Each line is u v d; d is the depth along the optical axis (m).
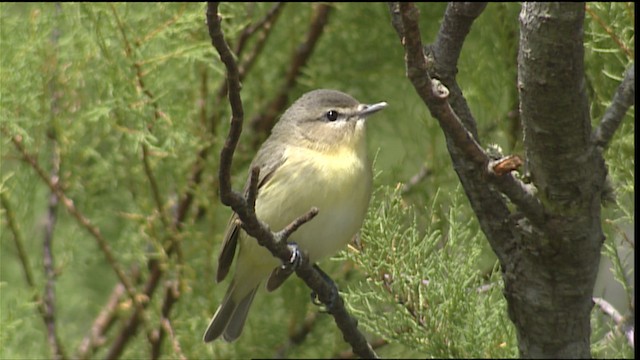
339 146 9.27
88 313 13.51
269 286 9.87
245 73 12.98
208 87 12.55
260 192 9.12
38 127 11.47
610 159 9.46
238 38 13.12
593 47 9.41
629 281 8.70
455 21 6.89
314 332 12.25
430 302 8.18
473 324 8.12
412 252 8.35
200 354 11.57
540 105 5.91
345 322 7.92
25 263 11.89
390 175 11.43
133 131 10.84
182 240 12.35
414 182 11.98
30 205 11.98
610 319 8.77
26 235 12.45
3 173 11.95
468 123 7.14
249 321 12.25
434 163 11.50
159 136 11.73
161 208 12.02
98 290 13.61
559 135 5.99
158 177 12.23
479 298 8.55
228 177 6.27
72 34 11.12
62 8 11.25
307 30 13.38
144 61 11.05
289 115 9.61
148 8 11.50
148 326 11.73
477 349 8.09
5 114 10.52
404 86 12.93
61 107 11.57
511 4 11.22
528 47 5.79
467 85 11.41
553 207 6.28
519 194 6.19
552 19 5.60
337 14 13.16
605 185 6.85
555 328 6.82
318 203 8.93
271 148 9.42
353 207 9.02
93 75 11.47
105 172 12.12
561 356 6.91
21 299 11.19
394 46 13.00
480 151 6.01
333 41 13.37
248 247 9.52
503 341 8.21
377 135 13.05
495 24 11.29
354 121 9.39
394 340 8.26
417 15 5.36
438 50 7.03
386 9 12.85
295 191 8.94
